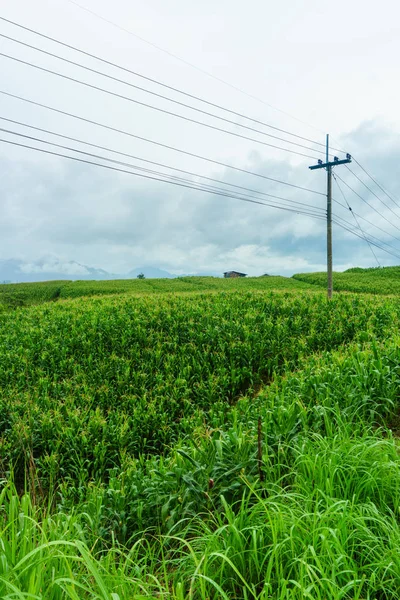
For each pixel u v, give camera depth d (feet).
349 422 19.84
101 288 165.58
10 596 8.14
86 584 10.44
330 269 86.58
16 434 31.30
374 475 13.92
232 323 57.41
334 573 9.67
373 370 25.25
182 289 164.96
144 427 34.78
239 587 11.19
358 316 57.82
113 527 16.08
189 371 45.93
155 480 18.60
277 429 19.95
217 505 15.52
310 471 14.90
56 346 55.42
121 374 47.29
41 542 10.40
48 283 219.00
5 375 48.19
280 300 70.69
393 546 10.85
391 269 198.59
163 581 12.30
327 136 89.86
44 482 27.48
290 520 11.77
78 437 31.60
